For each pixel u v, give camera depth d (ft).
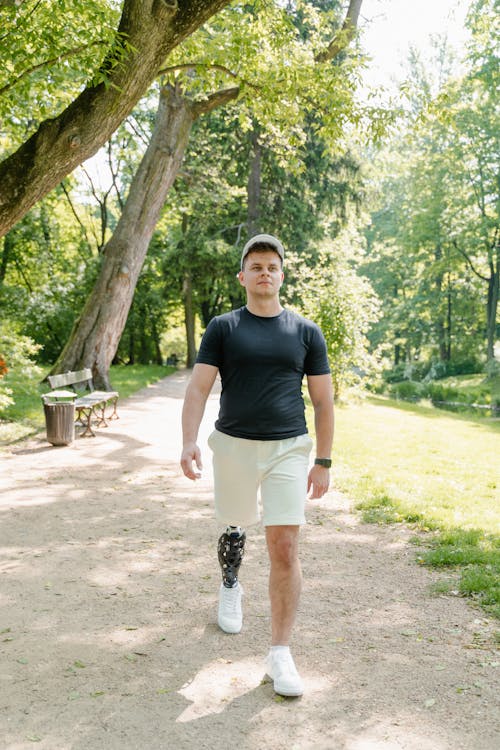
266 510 10.30
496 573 15.56
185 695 10.12
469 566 16.16
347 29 43.73
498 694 10.03
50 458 31.01
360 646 11.86
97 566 16.33
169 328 140.77
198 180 85.46
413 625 12.80
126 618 13.14
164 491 25.02
